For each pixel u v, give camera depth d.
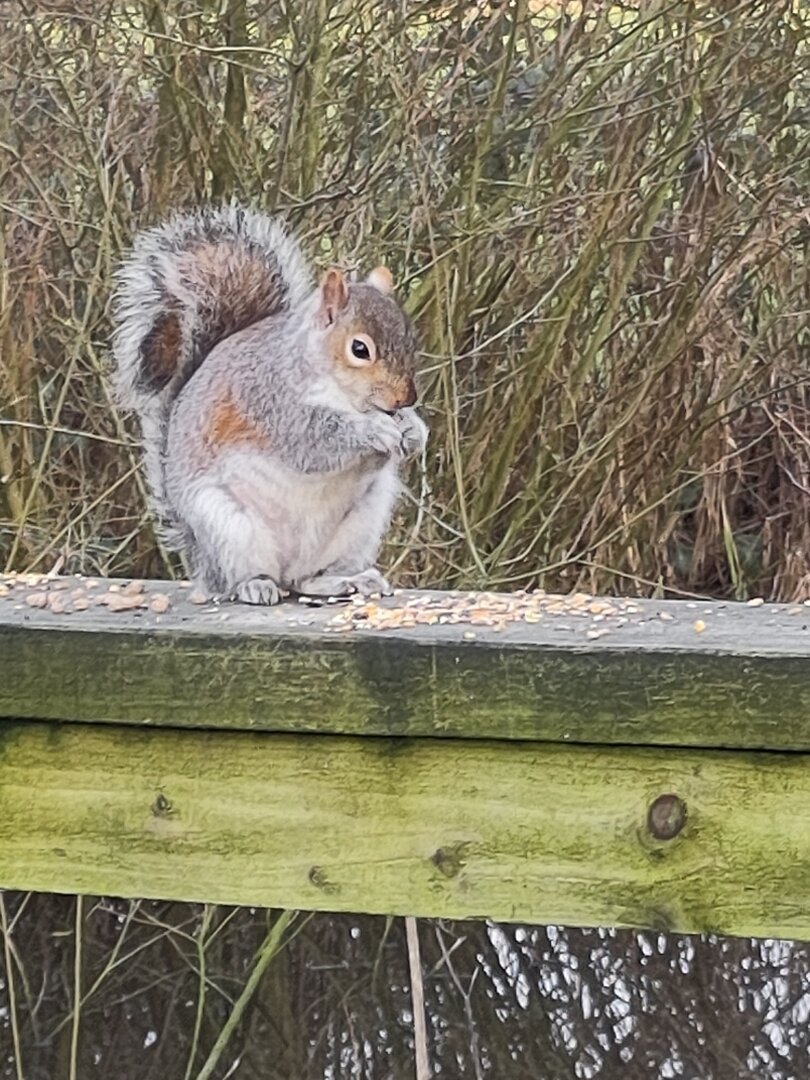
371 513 2.06
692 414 2.78
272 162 2.73
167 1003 2.71
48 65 2.69
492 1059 2.70
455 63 2.71
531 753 1.80
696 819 1.79
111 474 2.72
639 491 2.78
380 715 1.79
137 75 2.68
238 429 2.03
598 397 2.78
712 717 1.78
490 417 2.73
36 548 2.65
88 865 1.82
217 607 1.89
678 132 2.71
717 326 2.77
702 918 1.79
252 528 2.01
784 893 1.79
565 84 2.71
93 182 2.70
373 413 2.03
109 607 1.87
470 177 2.72
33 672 1.80
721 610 1.90
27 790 1.82
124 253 2.57
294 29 2.69
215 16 2.69
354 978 2.71
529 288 2.73
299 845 1.81
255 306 2.10
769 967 2.70
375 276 2.11
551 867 1.80
